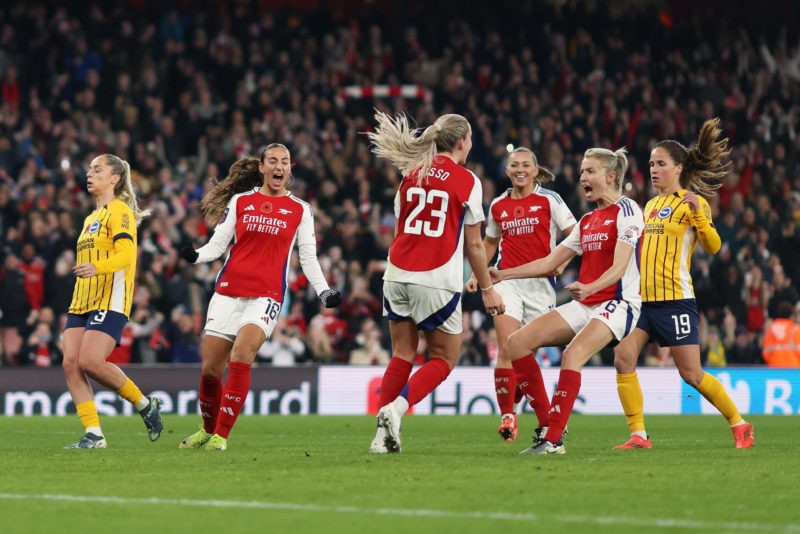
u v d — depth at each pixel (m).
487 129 70.69
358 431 36.38
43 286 53.56
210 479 19.19
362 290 56.66
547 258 25.36
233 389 25.25
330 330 55.53
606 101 76.69
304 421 42.84
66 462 22.22
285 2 84.00
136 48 69.50
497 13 83.62
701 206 27.39
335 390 49.72
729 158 74.88
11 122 63.31
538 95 76.56
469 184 23.33
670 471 20.67
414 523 14.71
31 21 70.00
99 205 27.11
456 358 23.94
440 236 23.22
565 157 71.44
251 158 26.86
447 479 19.11
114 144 63.66
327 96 72.50
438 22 81.81
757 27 88.38
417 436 33.50
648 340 27.92
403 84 77.19
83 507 16.05
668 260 27.48
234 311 25.61
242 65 72.94
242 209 25.73
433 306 23.22
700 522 14.81
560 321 24.44
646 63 82.38
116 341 26.50
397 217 23.80
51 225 54.97
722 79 84.12
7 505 16.25
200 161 64.19
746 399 51.38
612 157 24.64
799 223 68.88
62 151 61.19
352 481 18.86
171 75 69.56
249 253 25.59
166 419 43.03
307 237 26.09
